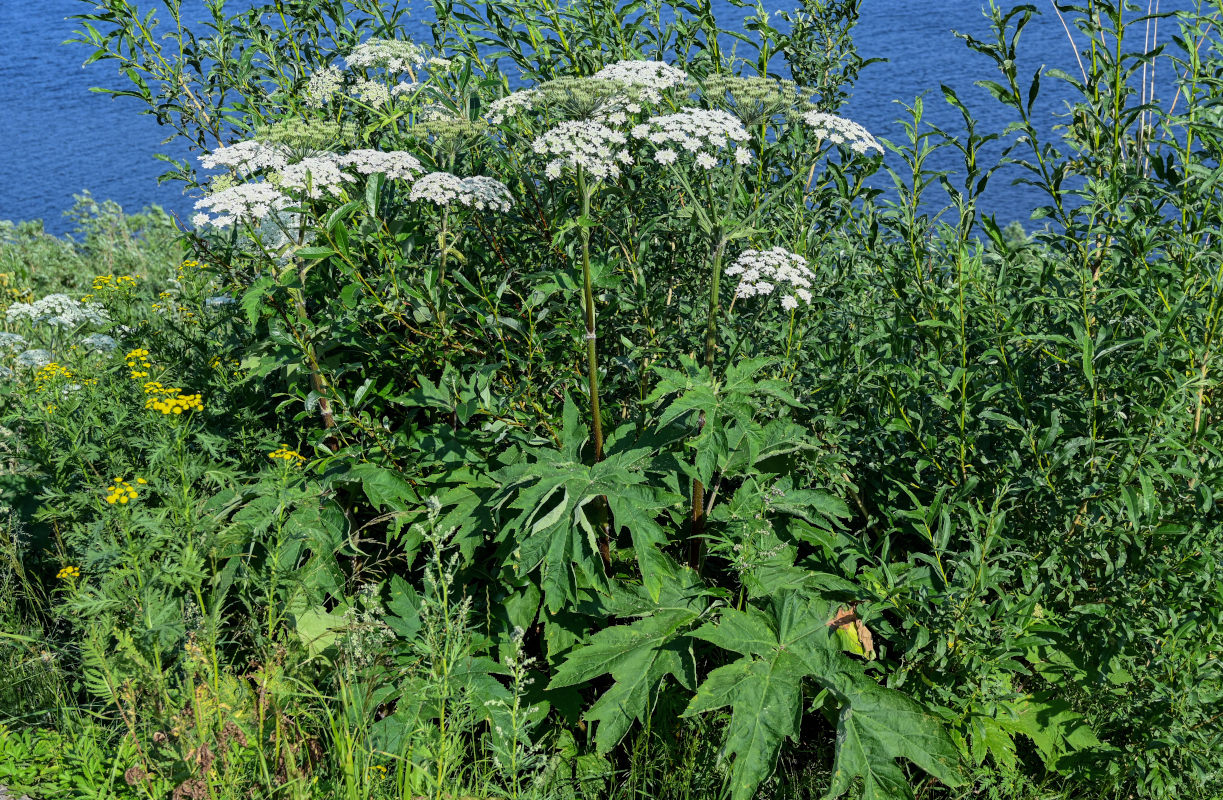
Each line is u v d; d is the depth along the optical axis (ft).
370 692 11.21
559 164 11.75
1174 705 10.91
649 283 14.56
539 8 16.05
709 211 13.33
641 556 11.02
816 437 13.64
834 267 14.35
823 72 15.53
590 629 12.75
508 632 12.60
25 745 11.27
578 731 12.75
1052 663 12.23
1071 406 12.10
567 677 11.69
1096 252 12.89
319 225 12.37
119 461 14.30
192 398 13.73
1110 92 12.73
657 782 12.01
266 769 10.31
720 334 13.76
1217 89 12.48
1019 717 11.80
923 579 11.94
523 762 10.91
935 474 13.17
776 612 12.10
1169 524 11.07
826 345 13.65
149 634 10.46
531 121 15.33
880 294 14.76
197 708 10.21
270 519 11.91
